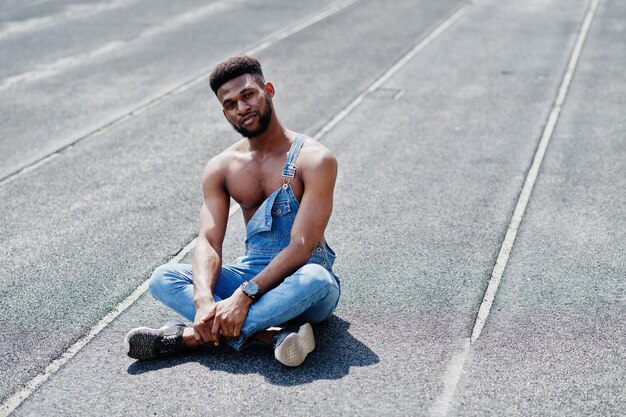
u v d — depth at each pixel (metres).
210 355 4.36
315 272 4.16
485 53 12.30
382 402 3.86
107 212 6.60
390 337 4.46
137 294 5.16
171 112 9.66
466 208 6.41
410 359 4.23
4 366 4.34
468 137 8.31
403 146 8.07
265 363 4.25
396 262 5.44
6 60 12.66
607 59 11.74
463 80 10.73
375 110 9.41
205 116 9.45
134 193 7.02
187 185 7.18
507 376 4.05
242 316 4.13
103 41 13.95
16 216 6.61
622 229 5.94
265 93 4.30
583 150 7.82
